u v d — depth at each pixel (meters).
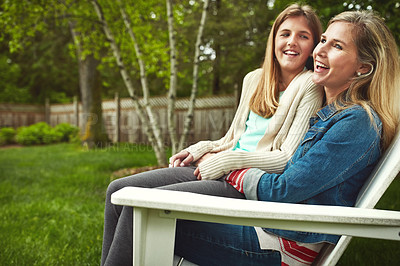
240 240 1.20
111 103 13.43
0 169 7.08
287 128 1.51
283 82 1.67
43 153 10.47
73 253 2.61
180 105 11.62
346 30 1.27
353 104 1.24
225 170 1.38
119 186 1.37
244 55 12.66
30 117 17.69
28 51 20.12
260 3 11.92
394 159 1.04
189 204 0.88
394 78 1.24
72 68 20.72
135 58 6.92
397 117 1.23
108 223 1.33
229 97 10.47
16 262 2.42
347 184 1.20
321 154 1.16
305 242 1.18
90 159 8.15
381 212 0.93
